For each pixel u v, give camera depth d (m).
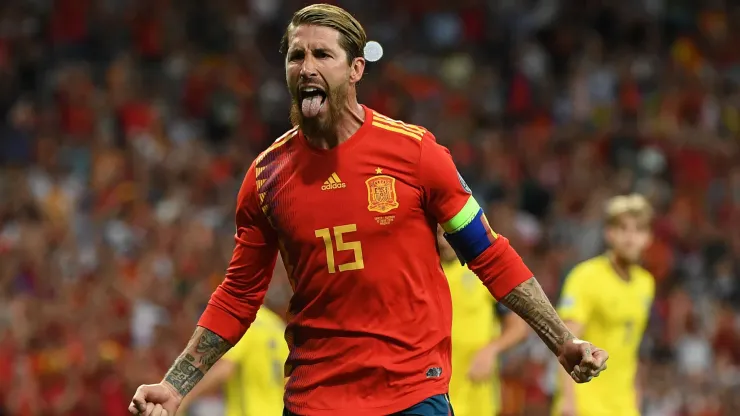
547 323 10.25
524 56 49.62
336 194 10.15
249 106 43.53
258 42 47.41
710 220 42.09
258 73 45.59
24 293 29.61
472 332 19.84
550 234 38.47
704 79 49.91
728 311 35.78
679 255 39.41
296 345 10.48
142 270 31.39
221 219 35.88
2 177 36.03
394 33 49.72
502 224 36.19
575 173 42.34
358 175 10.15
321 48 10.04
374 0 50.78
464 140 42.66
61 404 26.83
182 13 46.44
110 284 30.30
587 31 51.69
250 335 18.59
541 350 29.61
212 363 10.88
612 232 20.52
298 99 10.18
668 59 51.06
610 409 20.44
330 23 10.10
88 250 33.34
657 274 38.06
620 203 20.52
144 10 45.91
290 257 10.39
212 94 43.16
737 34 53.25
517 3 52.16
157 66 44.59
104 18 45.06
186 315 28.95
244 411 18.64
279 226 10.36
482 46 50.66
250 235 10.67
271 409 18.72
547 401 28.66
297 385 10.40
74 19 44.53
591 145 44.19
